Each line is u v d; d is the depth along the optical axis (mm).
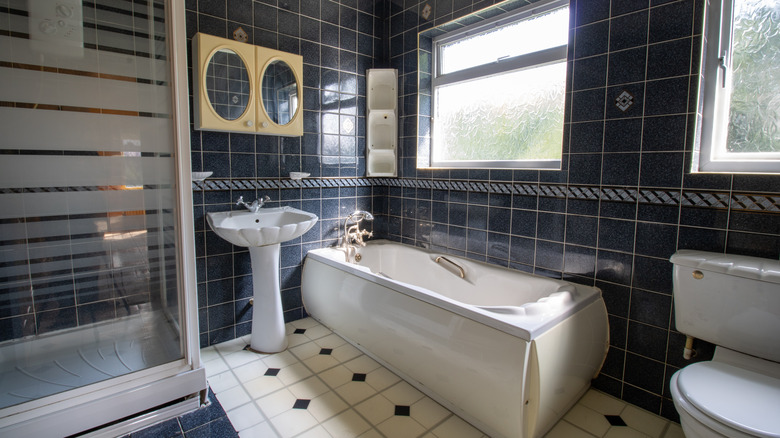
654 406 1678
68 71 1433
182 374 1660
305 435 1537
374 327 2033
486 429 1553
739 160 1488
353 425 1597
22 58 1357
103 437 1500
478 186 2307
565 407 1656
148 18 1542
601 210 1792
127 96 1534
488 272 2191
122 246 1593
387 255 2766
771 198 1355
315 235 2691
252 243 1991
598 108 1780
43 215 1444
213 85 2072
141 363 1642
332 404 1734
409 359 1840
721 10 1495
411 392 1832
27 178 1406
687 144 1525
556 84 2057
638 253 1686
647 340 1682
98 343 1568
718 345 1420
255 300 2211
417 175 2709
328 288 2393
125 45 1514
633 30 1647
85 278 1534
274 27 2375
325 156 2676
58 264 1484
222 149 2238
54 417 1398
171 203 1645
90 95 1473
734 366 1305
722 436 1045
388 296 1935
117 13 1492
